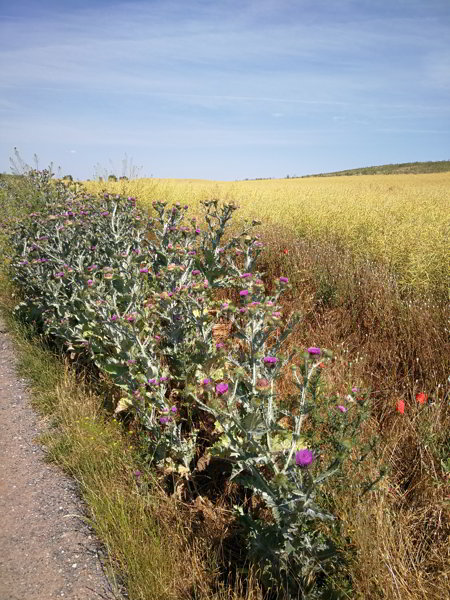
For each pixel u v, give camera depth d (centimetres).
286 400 289
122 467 311
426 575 208
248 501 270
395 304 501
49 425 385
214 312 477
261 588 216
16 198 1127
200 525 261
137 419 341
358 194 1822
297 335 466
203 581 224
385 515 231
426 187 3048
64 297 507
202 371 345
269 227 936
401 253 684
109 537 255
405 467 283
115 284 431
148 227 586
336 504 235
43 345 520
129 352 350
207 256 485
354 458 259
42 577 241
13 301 678
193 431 321
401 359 413
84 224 587
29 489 311
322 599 200
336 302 541
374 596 197
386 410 337
